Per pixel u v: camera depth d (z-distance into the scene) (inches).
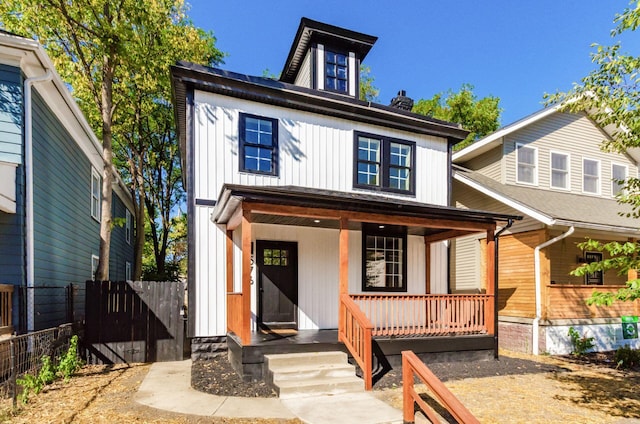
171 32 447.8
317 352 253.4
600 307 412.8
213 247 318.7
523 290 404.8
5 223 262.2
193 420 174.4
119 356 309.6
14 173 265.9
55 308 327.3
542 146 499.8
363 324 236.5
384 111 398.6
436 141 438.3
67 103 333.4
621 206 498.9
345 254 273.3
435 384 157.5
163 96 660.1
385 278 386.9
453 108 927.7
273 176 349.7
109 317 311.4
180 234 935.0
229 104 339.0
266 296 340.2
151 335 318.3
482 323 322.3
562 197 483.5
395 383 242.8
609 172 536.1
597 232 406.0
